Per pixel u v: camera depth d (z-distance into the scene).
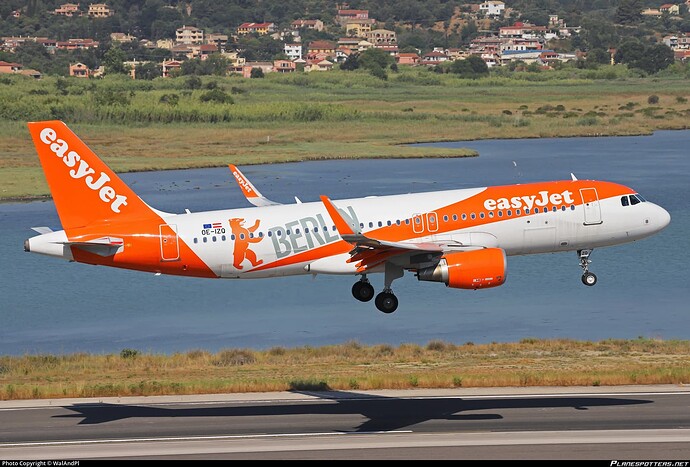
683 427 122.69
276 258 173.62
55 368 182.50
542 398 139.38
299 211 175.00
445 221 173.75
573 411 131.50
